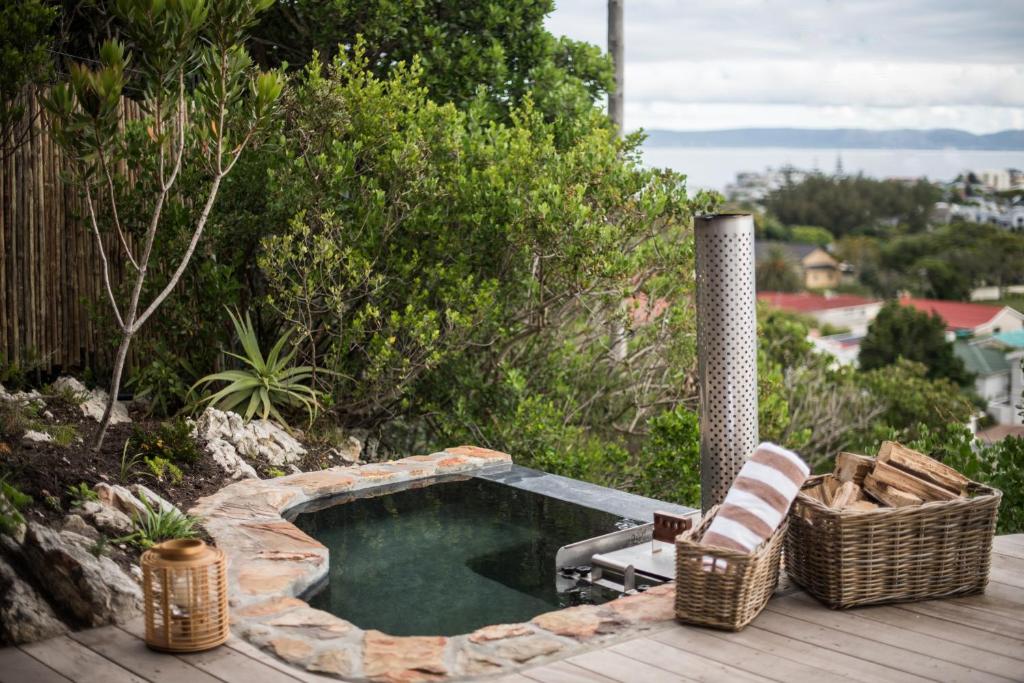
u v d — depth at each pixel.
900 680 3.58
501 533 5.37
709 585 4.00
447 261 8.14
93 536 4.68
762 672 3.65
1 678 3.62
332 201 7.59
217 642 3.88
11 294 6.80
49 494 5.01
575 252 7.54
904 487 4.53
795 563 4.49
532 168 7.89
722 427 5.03
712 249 4.96
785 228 46.53
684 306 9.48
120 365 5.85
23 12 6.54
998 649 3.84
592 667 3.69
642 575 4.60
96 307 7.28
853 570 4.21
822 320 42.72
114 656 3.81
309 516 5.67
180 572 3.78
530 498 6.02
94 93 5.38
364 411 8.02
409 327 7.61
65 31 8.12
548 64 10.06
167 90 5.70
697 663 3.73
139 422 6.88
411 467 6.54
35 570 4.13
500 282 8.21
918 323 35.28
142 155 7.09
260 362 7.41
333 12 9.16
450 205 7.98
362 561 4.93
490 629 3.99
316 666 3.69
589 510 5.77
